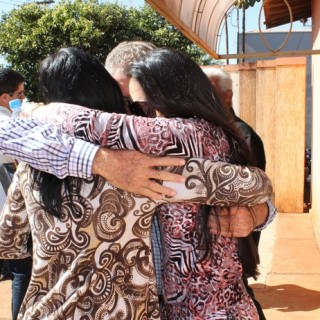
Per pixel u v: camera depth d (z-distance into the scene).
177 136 1.57
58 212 1.56
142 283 1.60
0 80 3.93
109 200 1.56
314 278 5.06
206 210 1.67
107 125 1.58
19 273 2.96
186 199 1.58
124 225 1.58
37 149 1.55
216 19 5.75
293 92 7.79
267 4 7.85
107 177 1.54
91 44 16.34
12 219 1.76
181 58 1.70
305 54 5.11
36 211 1.61
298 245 6.23
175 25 4.07
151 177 1.54
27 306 1.62
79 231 1.56
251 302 1.82
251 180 1.61
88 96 1.69
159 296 1.77
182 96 1.65
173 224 1.67
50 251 1.58
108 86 1.73
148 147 1.56
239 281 1.78
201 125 1.65
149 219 1.60
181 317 1.71
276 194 8.02
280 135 7.89
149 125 1.57
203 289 1.69
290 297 4.59
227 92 3.33
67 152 1.54
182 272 1.68
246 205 1.66
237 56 5.40
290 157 7.90
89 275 1.56
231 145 1.73
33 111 1.79
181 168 1.57
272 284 4.92
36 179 1.62
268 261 5.62
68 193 1.57
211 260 1.68
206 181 1.57
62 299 1.56
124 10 17.00
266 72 7.96
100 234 1.56
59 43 16.20
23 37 16.23
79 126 1.59
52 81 1.72
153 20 17.44
